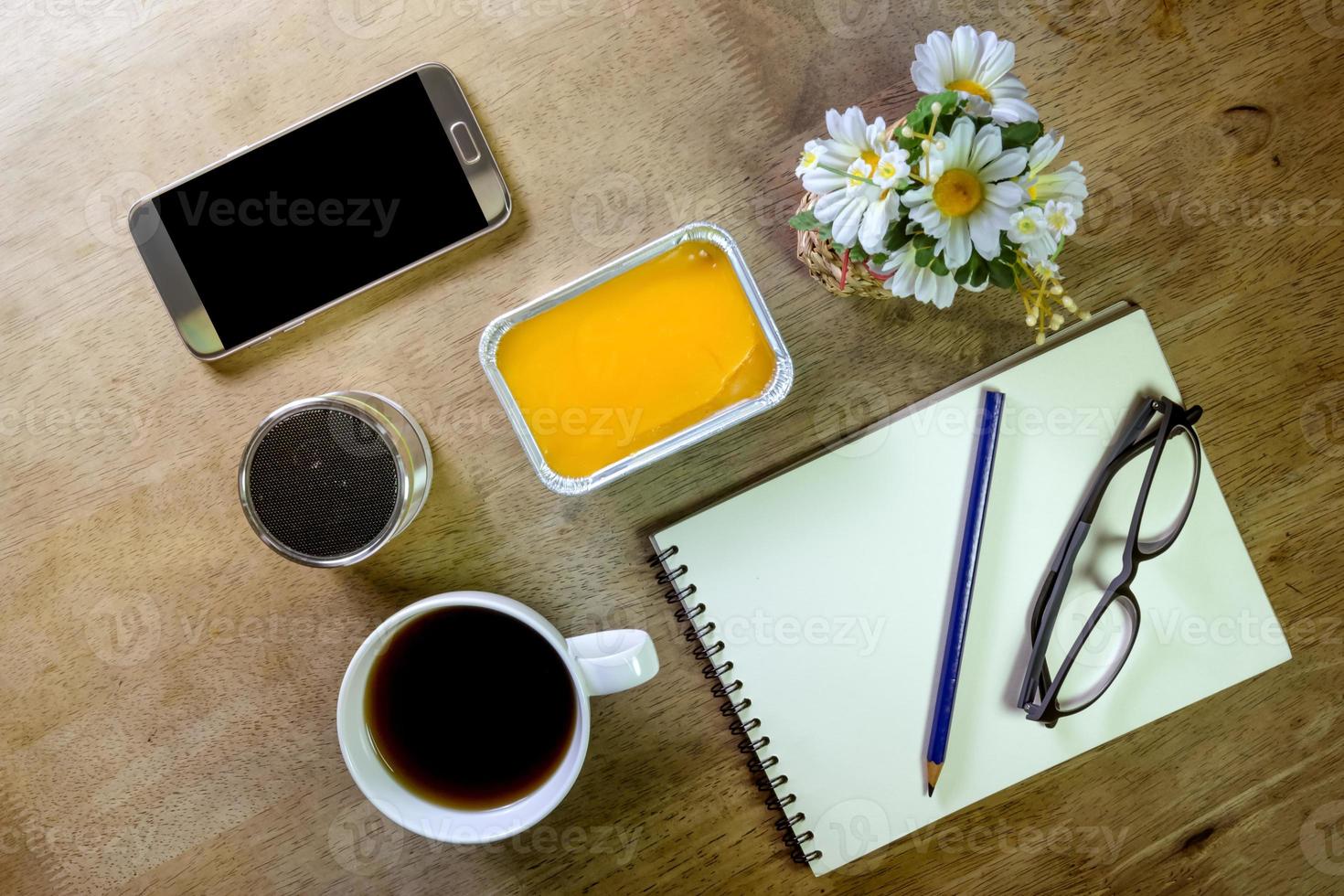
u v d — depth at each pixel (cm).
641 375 66
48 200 68
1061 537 70
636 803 72
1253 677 72
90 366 69
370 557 70
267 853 72
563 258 69
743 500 69
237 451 69
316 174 65
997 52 52
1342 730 72
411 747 66
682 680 71
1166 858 72
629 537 71
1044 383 69
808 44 68
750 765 72
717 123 68
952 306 69
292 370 69
